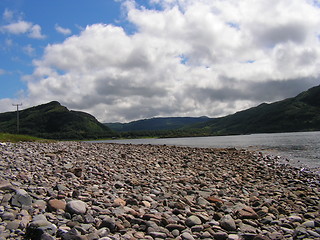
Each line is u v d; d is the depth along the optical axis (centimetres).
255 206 1145
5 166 1309
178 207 989
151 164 2077
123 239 669
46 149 2442
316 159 3506
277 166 2784
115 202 949
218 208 1050
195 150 4197
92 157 2038
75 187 1104
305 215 1051
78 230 672
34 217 709
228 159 3183
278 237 801
